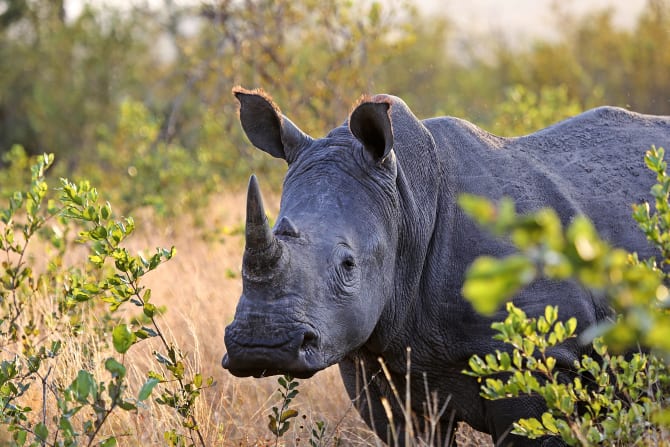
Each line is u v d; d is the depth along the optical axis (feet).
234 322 44.42
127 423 59.67
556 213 55.57
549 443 52.39
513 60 325.62
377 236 48.75
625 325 21.36
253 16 163.53
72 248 99.81
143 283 90.12
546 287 52.39
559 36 318.04
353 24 149.48
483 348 52.54
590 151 60.03
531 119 137.80
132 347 72.69
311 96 150.61
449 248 53.67
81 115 285.02
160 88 280.10
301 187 49.62
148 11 290.97
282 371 44.47
